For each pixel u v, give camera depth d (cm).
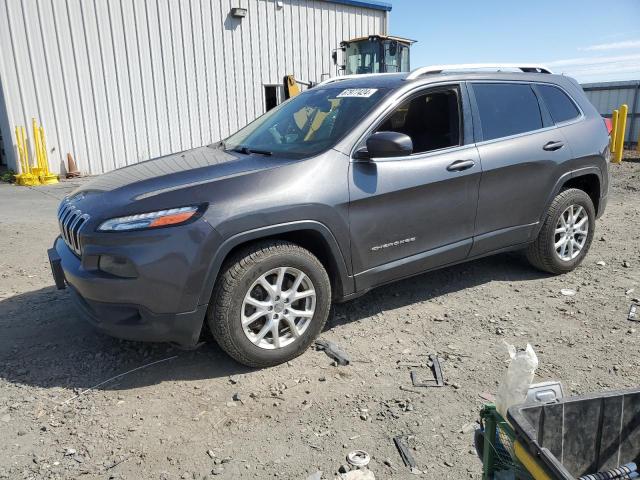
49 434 291
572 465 190
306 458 271
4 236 696
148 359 368
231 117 1584
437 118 422
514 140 453
